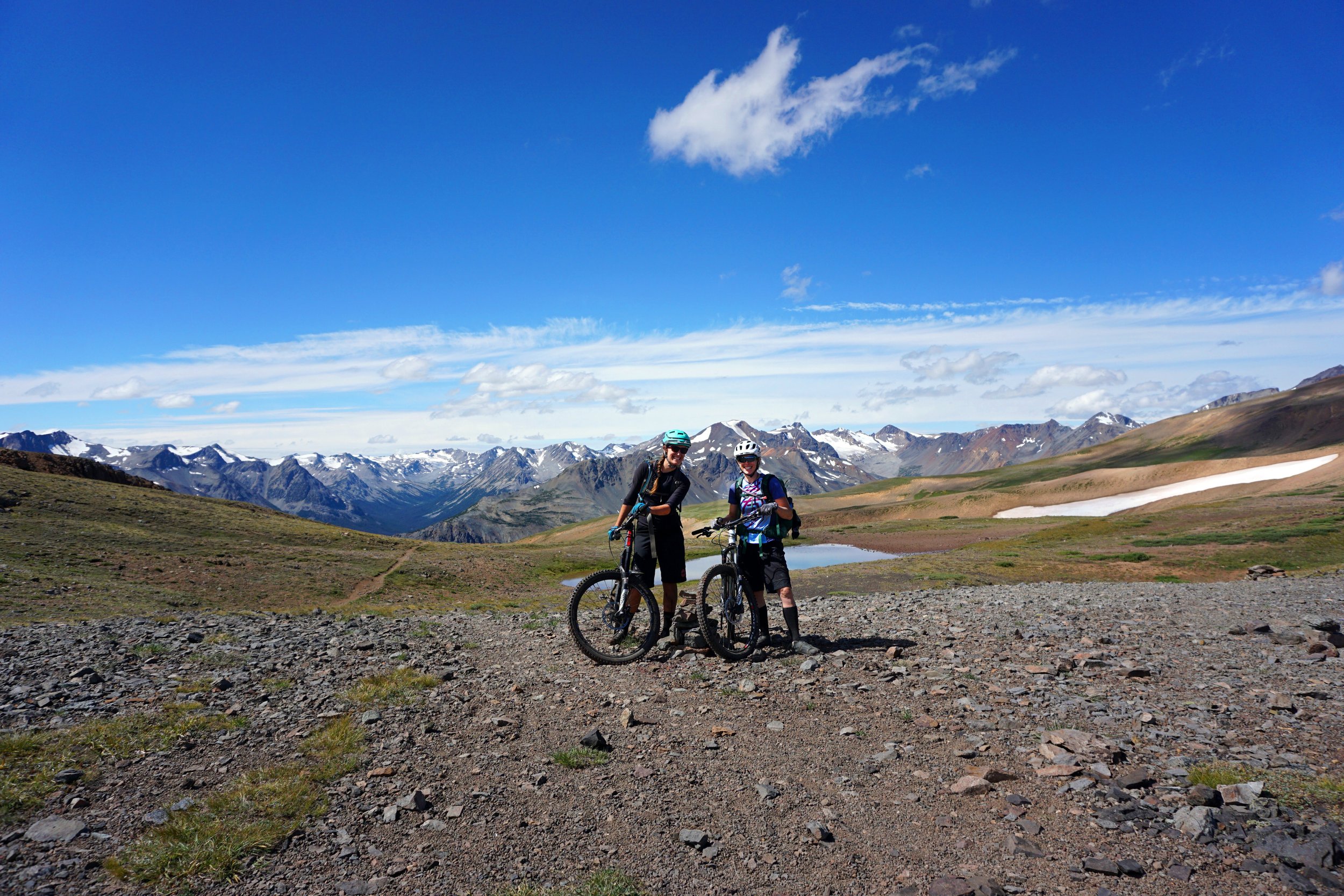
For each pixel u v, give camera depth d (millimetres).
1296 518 60375
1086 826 4344
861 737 6285
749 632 11555
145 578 43500
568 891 3668
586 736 6023
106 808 4539
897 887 3736
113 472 119438
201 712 6863
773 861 4051
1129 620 12508
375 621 15859
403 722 6699
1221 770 5047
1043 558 49281
